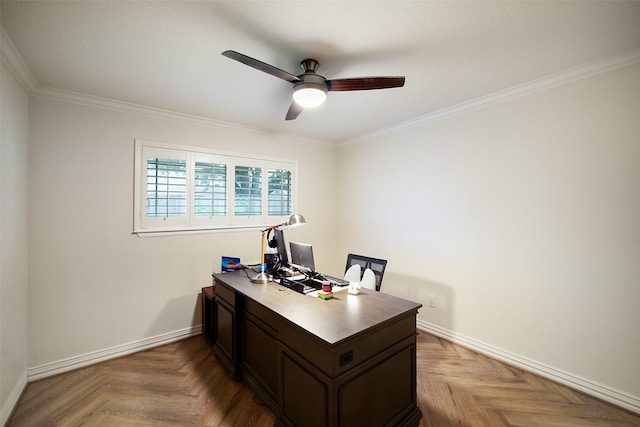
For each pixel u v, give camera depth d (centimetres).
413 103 264
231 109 276
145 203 273
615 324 189
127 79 212
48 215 227
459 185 274
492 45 172
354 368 140
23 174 208
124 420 178
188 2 134
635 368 182
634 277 182
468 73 207
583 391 201
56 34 157
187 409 188
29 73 200
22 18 143
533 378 220
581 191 203
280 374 166
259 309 196
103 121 251
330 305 181
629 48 175
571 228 207
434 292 296
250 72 203
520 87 227
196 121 300
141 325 270
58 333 230
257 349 201
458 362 243
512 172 237
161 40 164
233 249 328
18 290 200
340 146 421
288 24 151
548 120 217
